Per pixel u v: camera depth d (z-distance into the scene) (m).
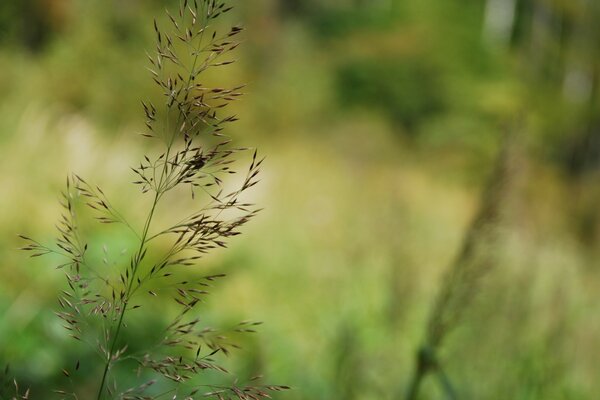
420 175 14.24
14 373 2.21
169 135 0.73
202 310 3.03
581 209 9.52
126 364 2.30
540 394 2.34
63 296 0.75
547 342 2.43
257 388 0.82
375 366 2.56
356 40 25.17
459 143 19.36
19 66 7.96
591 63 20.62
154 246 3.52
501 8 24.83
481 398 2.26
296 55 18.41
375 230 4.09
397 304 2.67
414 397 1.72
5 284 2.99
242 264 4.84
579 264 4.95
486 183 1.65
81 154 5.01
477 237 1.63
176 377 0.79
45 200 4.16
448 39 24.33
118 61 8.59
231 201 0.75
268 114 14.58
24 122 5.48
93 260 2.98
